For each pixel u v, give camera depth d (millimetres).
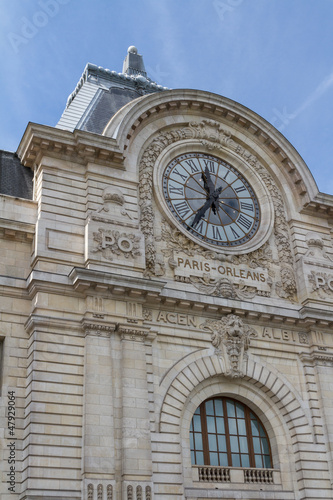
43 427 26656
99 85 44469
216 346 32375
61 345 28625
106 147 34000
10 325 29203
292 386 33438
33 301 29625
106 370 28562
